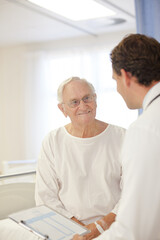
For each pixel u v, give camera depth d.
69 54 7.02
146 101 1.19
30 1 4.29
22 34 6.43
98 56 6.71
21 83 7.58
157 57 1.18
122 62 1.21
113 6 4.54
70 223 1.55
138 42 1.19
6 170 4.20
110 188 1.90
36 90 7.39
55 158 2.01
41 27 5.84
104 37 6.58
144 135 1.08
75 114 1.91
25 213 1.66
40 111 7.39
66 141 2.01
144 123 1.10
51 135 2.09
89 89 1.92
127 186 1.09
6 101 7.81
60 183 2.04
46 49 7.27
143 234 1.06
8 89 7.78
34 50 7.38
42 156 2.07
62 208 1.95
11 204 2.30
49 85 7.29
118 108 6.63
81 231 1.47
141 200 1.05
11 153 7.83
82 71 6.90
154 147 1.05
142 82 1.19
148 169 1.04
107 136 1.97
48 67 7.27
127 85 1.23
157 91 1.17
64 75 7.11
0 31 6.12
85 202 1.90
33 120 7.47
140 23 2.60
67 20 5.35
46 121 7.36
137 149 1.08
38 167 2.08
